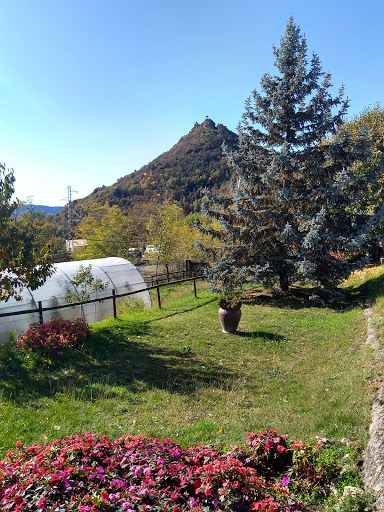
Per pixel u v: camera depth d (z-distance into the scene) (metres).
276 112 15.00
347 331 9.73
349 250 14.21
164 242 30.81
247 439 4.69
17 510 2.78
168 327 11.35
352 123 22.34
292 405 5.85
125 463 3.64
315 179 14.70
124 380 7.25
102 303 15.03
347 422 4.77
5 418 5.46
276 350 8.98
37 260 9.42
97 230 38.19
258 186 15.20
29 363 8.00
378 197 17.95
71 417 5.54
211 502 3.30
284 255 15.02
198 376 7.45
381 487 3.30
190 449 4.20
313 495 3.60
